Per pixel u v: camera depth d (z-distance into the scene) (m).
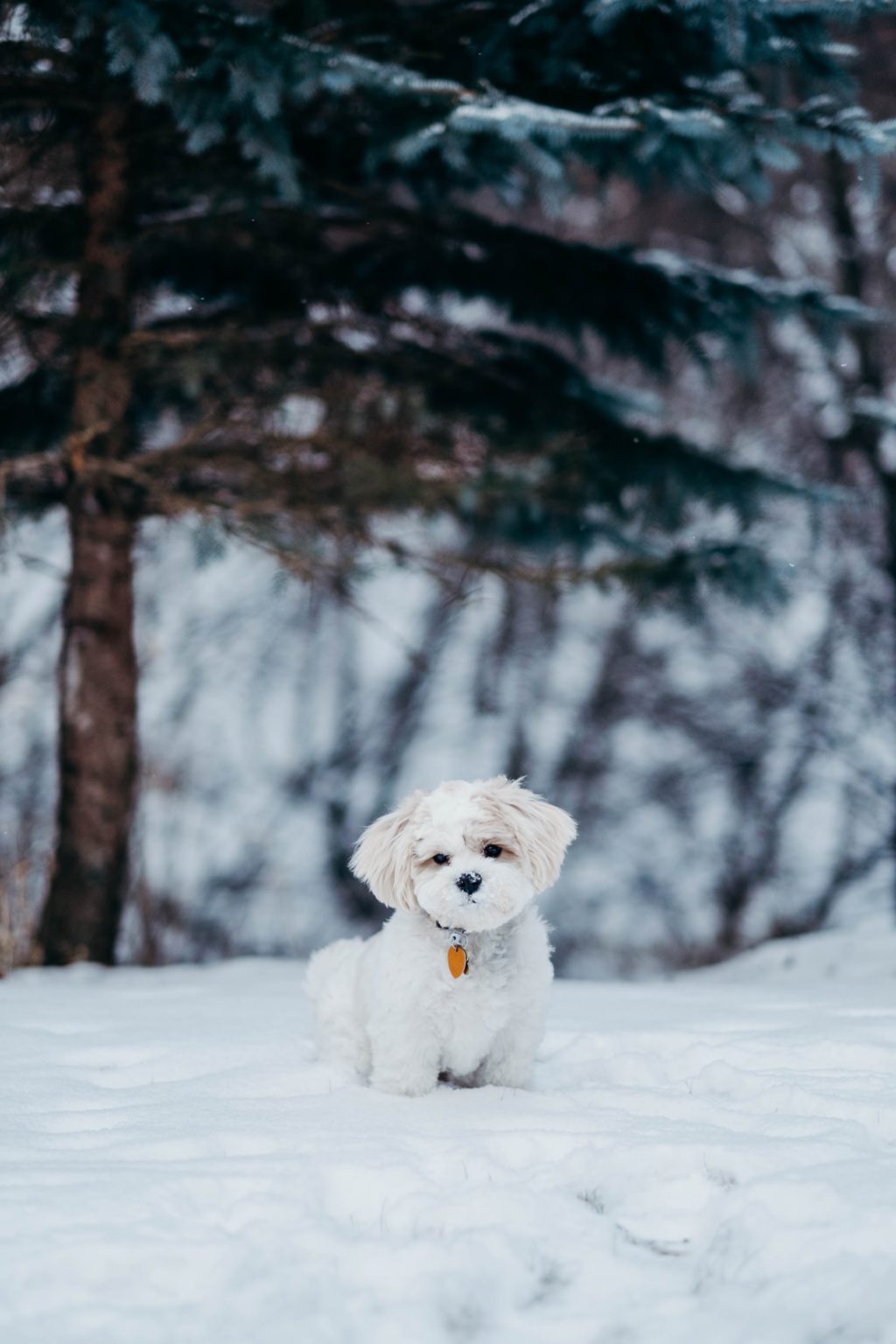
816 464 20.25
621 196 21.48
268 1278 2.67
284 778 19.95
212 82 8.02
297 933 17.80
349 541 10.30
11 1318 2.55
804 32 8.15
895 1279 2.59
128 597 10.16
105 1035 5.30
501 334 10.63
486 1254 2.81
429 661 21.33
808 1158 3.29
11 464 9.31
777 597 10.71
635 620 20.88
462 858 4.09
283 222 9.80
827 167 18.39
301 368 10.20
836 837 18.94
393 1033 4.13
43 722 18.78
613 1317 2.65
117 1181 3.12
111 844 9.92
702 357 10.62
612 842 19.61
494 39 8.39
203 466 9.55
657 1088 4.36
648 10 8.07
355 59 7.91
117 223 9.51
